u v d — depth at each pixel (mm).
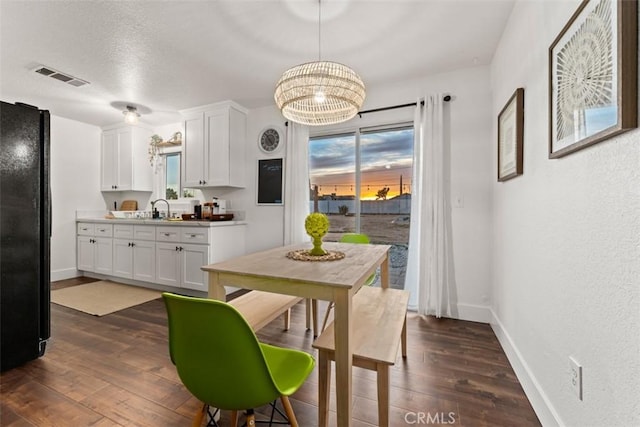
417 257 2836
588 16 996
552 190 1310
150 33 2137
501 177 2090
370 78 2881
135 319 2707
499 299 2271
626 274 825
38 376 1775
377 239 3203
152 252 3625
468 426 1367
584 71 1021
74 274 4262
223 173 3547
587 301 1021
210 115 3611
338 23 2031
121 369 1855
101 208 4609
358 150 3250
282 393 948
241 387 897
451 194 2742
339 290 1168
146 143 4426
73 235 4262
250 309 1640
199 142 3691
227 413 1479
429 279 2746
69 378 1755
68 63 2562
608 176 905
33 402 1535
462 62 2580
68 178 4203
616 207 869
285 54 2438
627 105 792
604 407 925
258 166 3734
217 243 3365
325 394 1268
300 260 1605
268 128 3678
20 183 1906
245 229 3801
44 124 2055
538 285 1461
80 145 4336
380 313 1587
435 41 2256
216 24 2039
